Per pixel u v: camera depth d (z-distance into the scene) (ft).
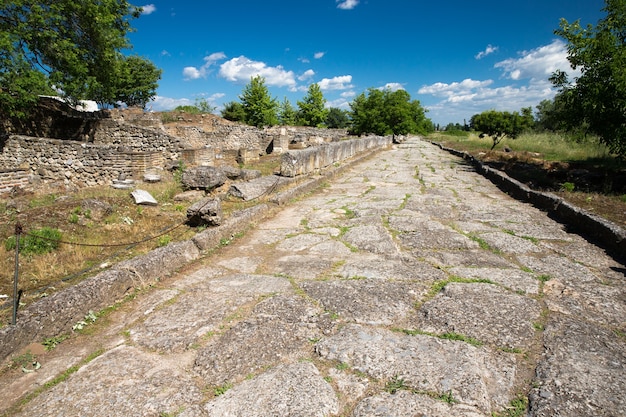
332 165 40.09
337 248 15.49
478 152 58.75
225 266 13.80
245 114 136.67
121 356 8.33
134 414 6.58
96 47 51.31
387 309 10.13
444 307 10.12
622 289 11.34
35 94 42.57
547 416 6.28
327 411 6.51
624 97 24.91
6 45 37.76
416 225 18.67
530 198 24.11
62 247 14.94
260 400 6.80
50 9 44.27
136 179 36.96
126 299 11.18
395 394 6.86
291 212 22.03
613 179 29.50
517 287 11.45
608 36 26.08
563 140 63.41
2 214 19.69
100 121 53.47
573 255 14.37
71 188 34.65
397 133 117.91
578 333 8.86
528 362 7.84
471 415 6.32
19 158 39.93
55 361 8.30
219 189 26.14
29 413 6.72
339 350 8.27
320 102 151.33
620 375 7.34
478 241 16.17
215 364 7.92
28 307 9.26
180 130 71.77
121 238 16.65
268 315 9.90
